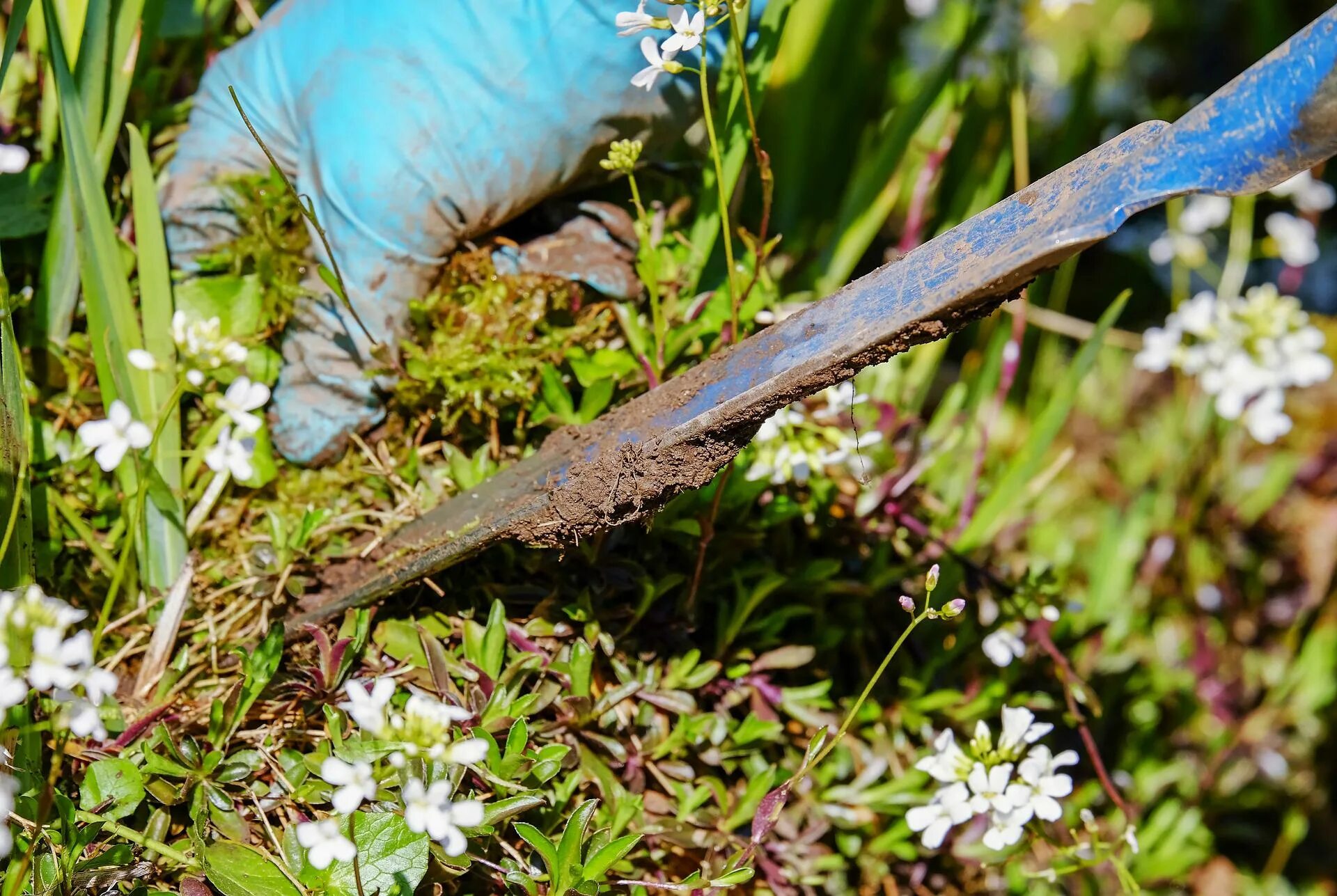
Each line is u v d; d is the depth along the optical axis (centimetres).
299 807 43
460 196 45
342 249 46
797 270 55
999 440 66
